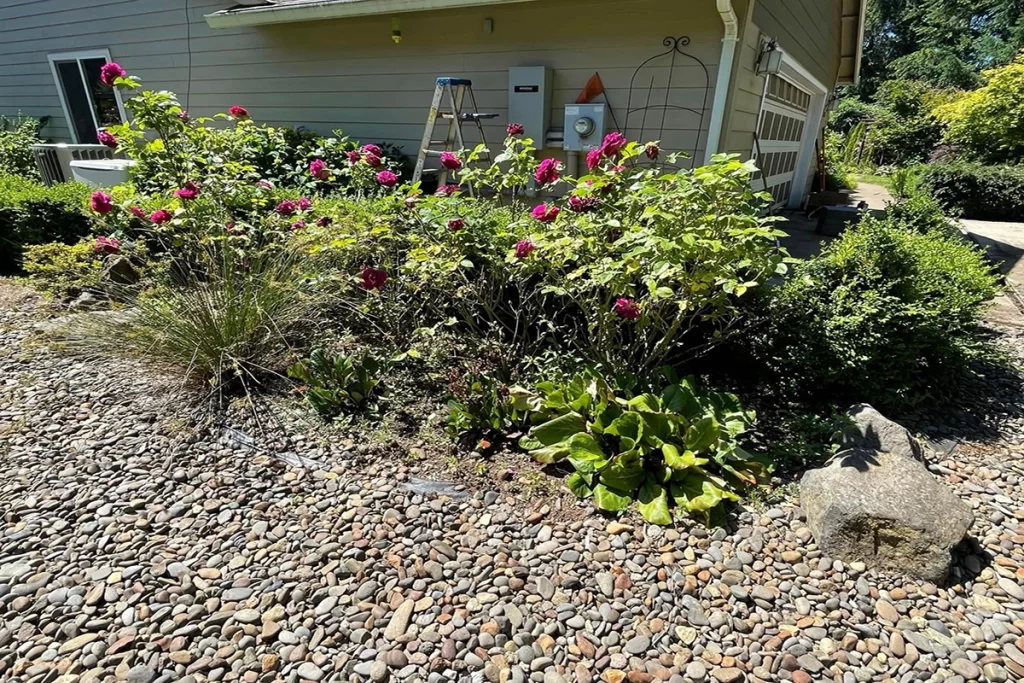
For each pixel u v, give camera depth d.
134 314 2.97
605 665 1.63
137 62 7.83
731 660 1.64
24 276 4.81
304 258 3.30
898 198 6.94
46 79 8.98
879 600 1.85
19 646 1.63
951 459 2.61
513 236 3.07
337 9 5.49
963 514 1.99
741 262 2.38
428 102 6.09
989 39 20.41
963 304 3.05
